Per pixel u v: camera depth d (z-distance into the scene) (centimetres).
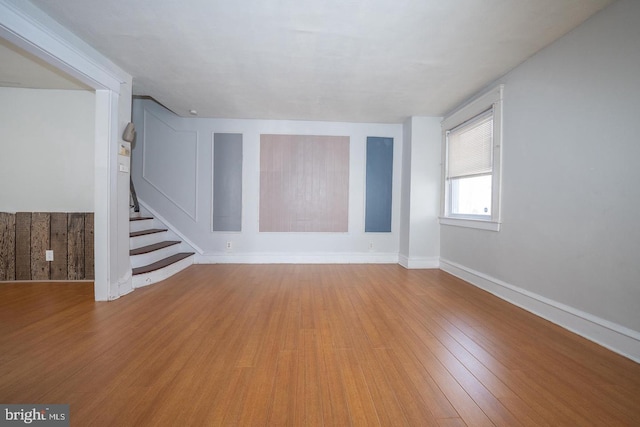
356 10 191
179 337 199
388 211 464
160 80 306
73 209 340
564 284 221
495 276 301
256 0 182
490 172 313
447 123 398
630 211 177
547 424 123
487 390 145
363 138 459
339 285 334
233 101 367
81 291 299
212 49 243
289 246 455
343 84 311
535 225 249
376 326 221
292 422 123
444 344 193
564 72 220
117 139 278
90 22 207
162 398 136
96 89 263
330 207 458
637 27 172
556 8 188
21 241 326
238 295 294
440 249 424
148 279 328
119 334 203
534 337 204
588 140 202
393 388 146
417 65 267
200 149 444
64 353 176
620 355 179
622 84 180
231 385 147
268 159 450
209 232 448
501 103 288
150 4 188
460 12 192
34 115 333
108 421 121
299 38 224
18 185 333
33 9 189
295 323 225
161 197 444
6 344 188
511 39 224
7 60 266
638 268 173
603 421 125
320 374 157
